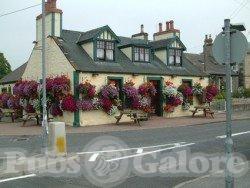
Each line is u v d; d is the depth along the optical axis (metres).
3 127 21.17
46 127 12.88
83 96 21.62
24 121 21.94
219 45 6.44
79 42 24.16
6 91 32.56
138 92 23.56
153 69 25.73
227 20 6.34
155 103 26.11
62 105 21.58
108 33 23.89
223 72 38.38
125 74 23.56
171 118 24.83
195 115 26.77
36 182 8.72
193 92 27.11
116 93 22.31
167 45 27.19
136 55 25.73
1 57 53.03
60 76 22.33
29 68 26.42
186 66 28.73
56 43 23.20
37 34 25.38
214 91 27.94
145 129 19.30
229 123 6.33
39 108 23.44
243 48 6.23
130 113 21.19
